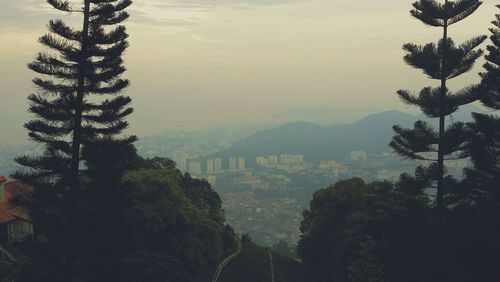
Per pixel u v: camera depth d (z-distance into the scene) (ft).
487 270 82.02
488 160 102.83
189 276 102.99
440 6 99.40
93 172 100.94
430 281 87.35
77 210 98.58
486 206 97.45
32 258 103.65
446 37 102.53
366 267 108.06
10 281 98.78
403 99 104.88
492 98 104.88
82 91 95.14
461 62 100.94
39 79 93.40
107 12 94.17
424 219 100.78
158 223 113.39
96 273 97.76
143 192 116.16
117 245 104.63
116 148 102.22
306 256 183.83
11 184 132.46
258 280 156.46
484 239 84.89
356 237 131.64
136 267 96.84
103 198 101.76
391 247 101.40
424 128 102.78
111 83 98.02
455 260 85.61
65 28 92.63
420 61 102.12
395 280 97.30
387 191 143.02
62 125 96.12
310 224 182.09
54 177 97.14
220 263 167.43
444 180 104.94
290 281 166.61
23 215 117.70
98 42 94.84
